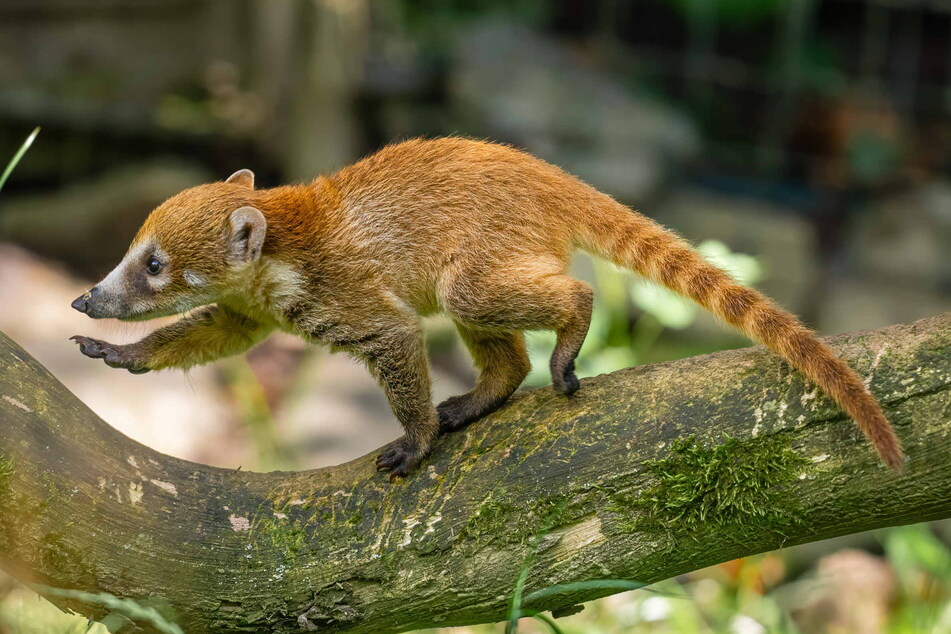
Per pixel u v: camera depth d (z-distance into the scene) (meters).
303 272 6.93
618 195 16.88
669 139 17.50
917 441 5.56
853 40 17.48
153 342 7.46
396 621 6.04
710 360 6.11
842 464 5.65
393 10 18.48
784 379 5.84
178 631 5.45
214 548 5.98
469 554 5.93
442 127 17.98
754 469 5.73
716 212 16.89
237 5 18.31
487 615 6.03
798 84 17.39
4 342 5.99
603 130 17.45
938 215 16.59
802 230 16.70
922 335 5.77
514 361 6.99
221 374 13.34
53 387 6.02
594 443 5.94
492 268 6.77
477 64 18.30
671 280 6.72
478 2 19.58
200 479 6.19
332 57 16.94
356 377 13.59
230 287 7.06
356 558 5.96
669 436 5.84
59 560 5.80
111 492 5.93
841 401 5.49
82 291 14.94
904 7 16.80
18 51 17.61
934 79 17.16
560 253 7.02
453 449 6.25
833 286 16.34
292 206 7.11
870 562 12.03
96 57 18.02
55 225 16.41
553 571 5.92
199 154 17.83
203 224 7.04
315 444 12.38
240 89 18.44
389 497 6.11
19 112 17.05
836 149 17.50
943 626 10.52
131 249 7.23
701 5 17.78
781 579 12.38
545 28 19.20
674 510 5.81
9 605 8.45
